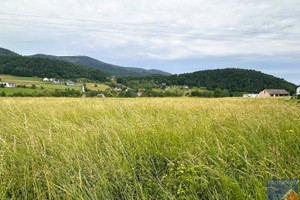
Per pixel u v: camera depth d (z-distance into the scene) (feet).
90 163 8.07
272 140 10.92
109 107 24.54
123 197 6.92
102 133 12.34
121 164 8.67
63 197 6.62
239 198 6.20
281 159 8.14
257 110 20.93
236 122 15.03
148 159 9.30
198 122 15.06
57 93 226.99
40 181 7.38
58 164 8.21
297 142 10.25
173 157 9.48
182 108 25.76
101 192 6.82
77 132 12.73
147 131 12.73
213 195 6.53
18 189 7.17
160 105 30.50
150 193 7.26
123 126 13.84
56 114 20.51
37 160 8.19
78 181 7.41
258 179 7.10
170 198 6.26
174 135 12.01
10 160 8.82
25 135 11.41
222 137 11.62
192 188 6.73
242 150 9.79
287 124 13.69
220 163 8.43
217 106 26.61
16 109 22.84
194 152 9.43
